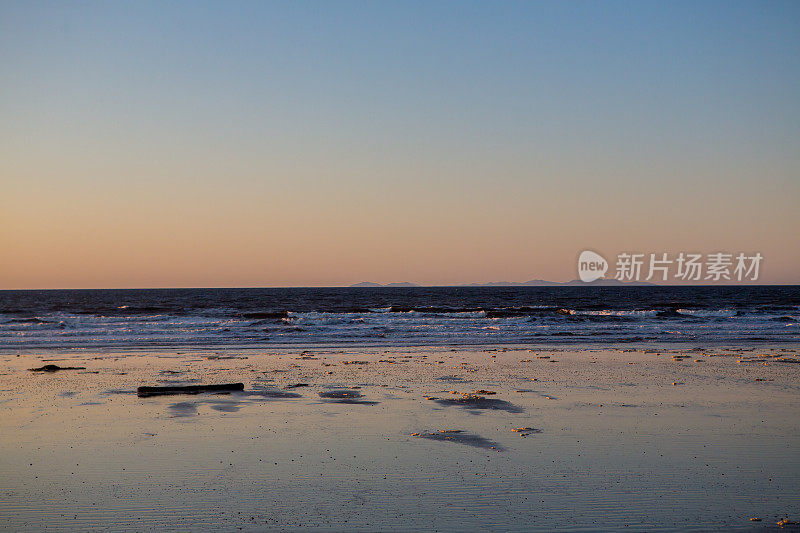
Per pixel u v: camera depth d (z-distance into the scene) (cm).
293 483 845
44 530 693
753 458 957
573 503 770
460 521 716
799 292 13675
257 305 7181
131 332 3136
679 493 804
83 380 1712
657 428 1150
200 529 696
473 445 1036
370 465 924
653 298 9719
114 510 749
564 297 10375
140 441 1059
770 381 1684
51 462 936
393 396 1478
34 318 4053
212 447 1023
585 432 1123
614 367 1967
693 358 2189
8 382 1675
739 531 692
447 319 3919
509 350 2480
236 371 1892
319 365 2033
